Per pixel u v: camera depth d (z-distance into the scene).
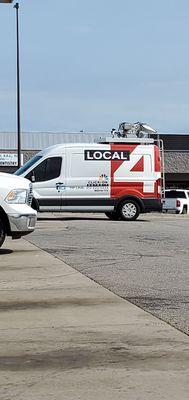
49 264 10.57
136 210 21.11
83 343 5.93
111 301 7.76
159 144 22.58
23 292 8.27
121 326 6.57
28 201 11.82
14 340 6.03
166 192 31.61
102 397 4.53
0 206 11.37
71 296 8.03
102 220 21.14
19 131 36.25
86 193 20.67
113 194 20.89
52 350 5.70
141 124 25.52
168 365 5.27
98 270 10.05
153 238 14.97
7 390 4.68
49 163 20.45
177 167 46.81
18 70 36.00
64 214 24.53
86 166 20.72
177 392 4.63
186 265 10.67
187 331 6.34
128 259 11.30
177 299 7.91
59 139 46.88
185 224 19.62
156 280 9.22
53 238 14.69
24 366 5.25
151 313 7.14
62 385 4.79
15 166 45.94
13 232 11.48
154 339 6.05
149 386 4.76
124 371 5.11
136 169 21.09
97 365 5.27
